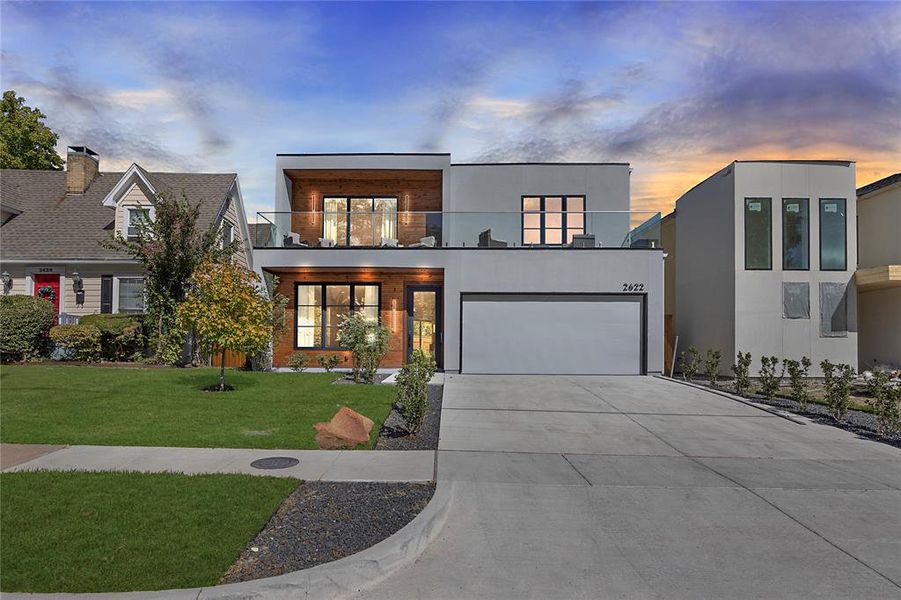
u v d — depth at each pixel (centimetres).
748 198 1702
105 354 1622
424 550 458
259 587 360
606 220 1641
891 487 639
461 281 1628
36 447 691
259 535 450
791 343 1683
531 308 1627
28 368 1401
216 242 1652
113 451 680
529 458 738
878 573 425
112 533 430
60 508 477
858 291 1916
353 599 379
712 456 769
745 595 389
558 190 1830
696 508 562
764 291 1692
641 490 615
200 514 473
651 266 1616
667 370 2044
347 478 605
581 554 453
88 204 1986
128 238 1659
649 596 387
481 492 598
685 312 2075
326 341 1766
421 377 845
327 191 1875
